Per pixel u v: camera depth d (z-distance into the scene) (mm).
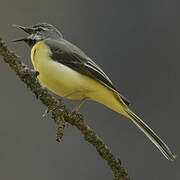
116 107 10719
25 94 14617
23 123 14258
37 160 13484
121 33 15273
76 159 13609
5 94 14688
